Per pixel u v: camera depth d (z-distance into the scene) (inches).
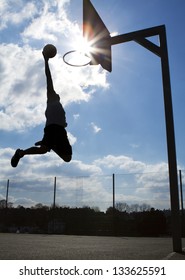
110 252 293.1
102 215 783.7
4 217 866.1
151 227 742.5
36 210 841.5
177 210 307.0
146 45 346.6
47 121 198.7
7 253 276.8
